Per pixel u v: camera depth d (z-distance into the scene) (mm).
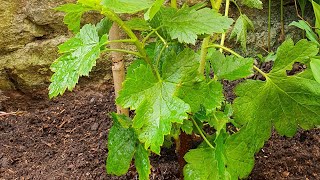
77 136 721
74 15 476
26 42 777
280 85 524
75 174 639
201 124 556
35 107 799
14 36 768
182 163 593
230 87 793
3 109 796
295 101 536
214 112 522
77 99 805
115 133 550
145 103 454
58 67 471
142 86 456
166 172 632
